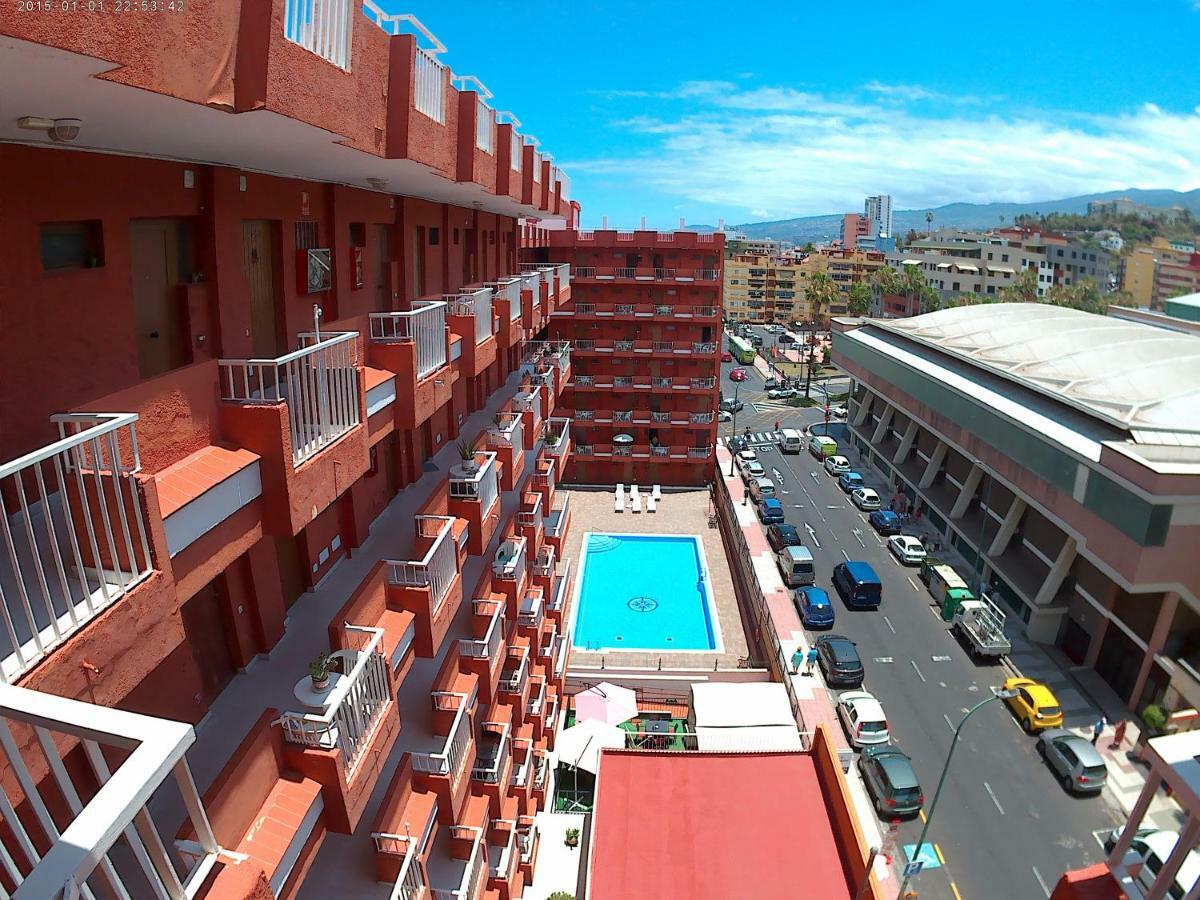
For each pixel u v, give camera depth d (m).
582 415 57.72
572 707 30.50
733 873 17.14
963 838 23.61
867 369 63.22
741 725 26.95
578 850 22.42
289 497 7.92
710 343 56.31
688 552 47.22
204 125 7.08
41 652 4.88
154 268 8.76
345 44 8.66
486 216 25.80
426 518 14.01
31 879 3.08
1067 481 33.28
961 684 31.89
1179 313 68.06
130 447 6.37
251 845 7.82
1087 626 33.09
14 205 6.57
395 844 10.86
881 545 46.34
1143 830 20.33
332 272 13.24
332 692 9.26
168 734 3.74
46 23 4.34
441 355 14.03
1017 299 114.44
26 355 6.75
